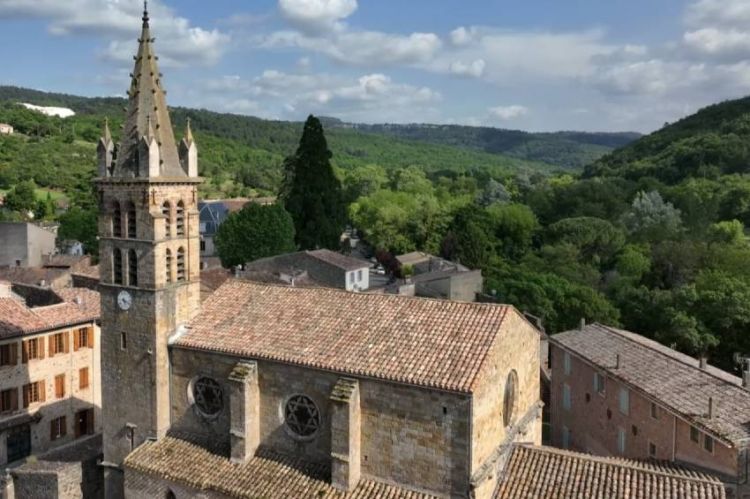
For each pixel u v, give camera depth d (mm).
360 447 31969
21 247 110625
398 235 146125
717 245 99000
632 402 47312
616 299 88688
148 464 35938
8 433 50906
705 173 144500
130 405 38906
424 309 34875
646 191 139625
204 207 156875
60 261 105188
